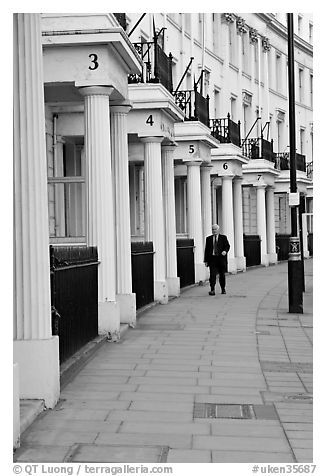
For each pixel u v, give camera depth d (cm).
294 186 1764
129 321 1502
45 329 839
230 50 3784
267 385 979
